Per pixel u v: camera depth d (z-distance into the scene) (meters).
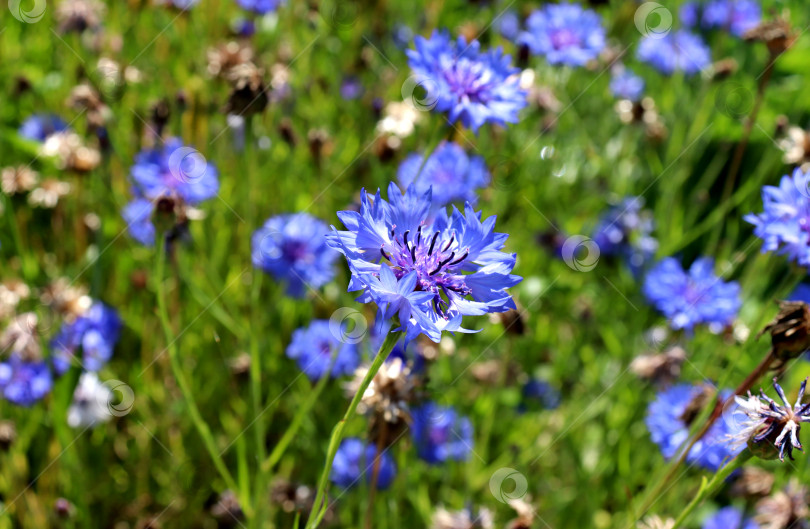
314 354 0.58
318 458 0.58
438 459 0.57
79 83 0.66
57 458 0.55
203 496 0.59
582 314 0.67
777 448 0.40
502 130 0.65
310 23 0.71
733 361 0.46
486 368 0.61
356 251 0.38
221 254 0.64
